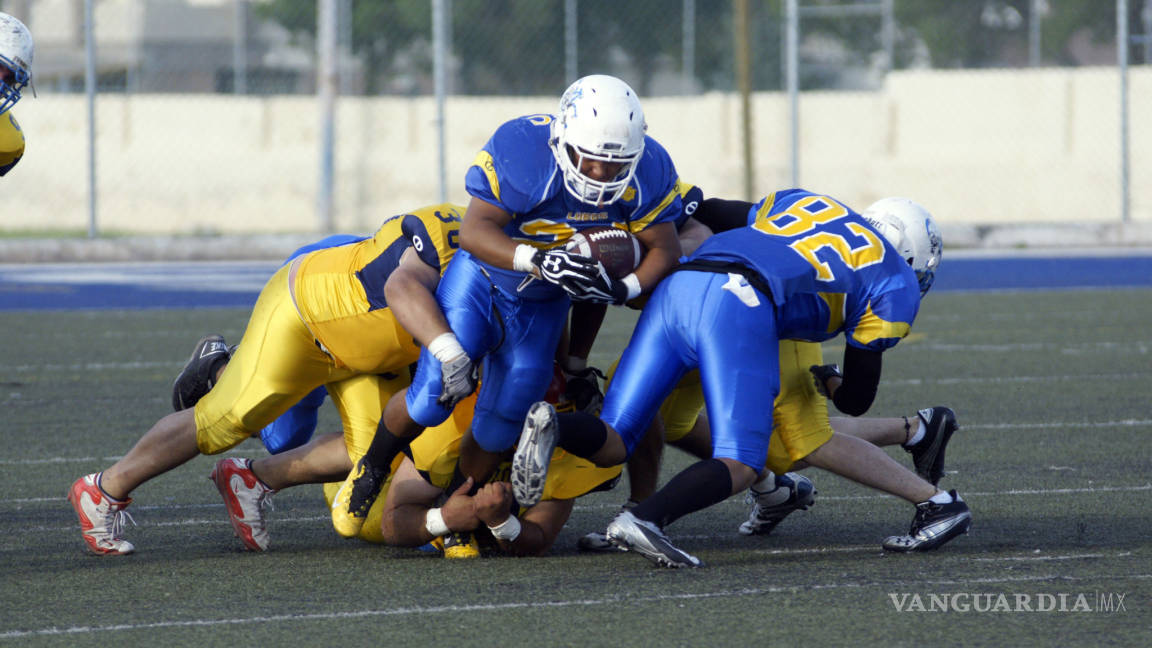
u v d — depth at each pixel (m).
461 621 12.36
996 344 33.84
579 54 85.31
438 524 14.75
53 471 19.92
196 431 15.17
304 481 15.73
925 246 15.83
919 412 16.64
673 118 80.25
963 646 11.59
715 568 14.51
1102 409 24.86
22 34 15.63
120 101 77.25
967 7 90.75
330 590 13.57
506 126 14.41
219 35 95.50
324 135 65.62
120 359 31.41
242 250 57.94
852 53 90.88
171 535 16.38
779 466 15.55
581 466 15.22
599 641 11.73
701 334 14.36
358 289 14.87
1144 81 75.06
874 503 18.33
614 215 14.58
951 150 78.19
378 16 85.75
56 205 77.25
